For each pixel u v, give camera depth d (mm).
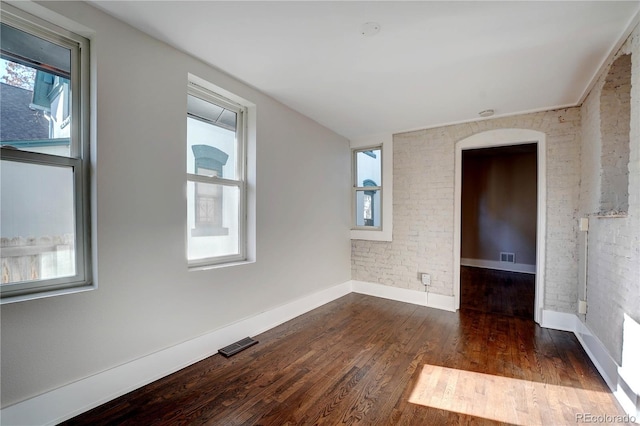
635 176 1869
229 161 2932
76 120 1874
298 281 3643
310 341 2887
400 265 4297
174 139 2303
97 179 1869
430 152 4062
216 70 2592
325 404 1929
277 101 3289
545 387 2139
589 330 2668
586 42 2100
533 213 6184
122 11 1868
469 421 1783
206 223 2711
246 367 2377
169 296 2262
